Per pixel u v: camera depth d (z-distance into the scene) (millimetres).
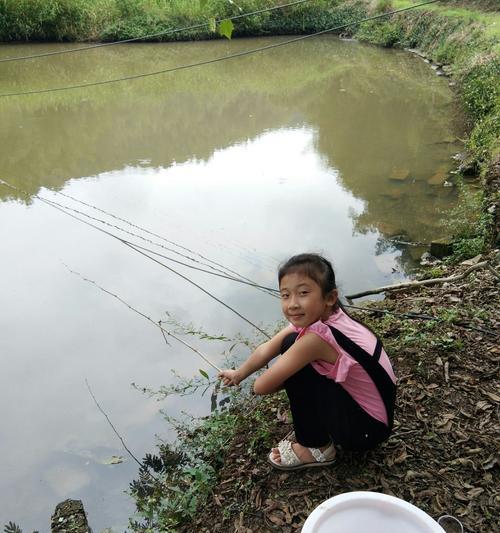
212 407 3076
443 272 4195
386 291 4047
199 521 2123
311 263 1902
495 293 3461
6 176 7070
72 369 3479
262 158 7613
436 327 3072
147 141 8508
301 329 1947
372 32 17953
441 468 2125
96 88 11820
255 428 2592
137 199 6270
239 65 14406
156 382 3328
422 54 15156
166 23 17141
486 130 6973
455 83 11492
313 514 1631
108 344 3719
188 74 13250
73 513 2434
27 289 4414
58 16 16641
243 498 2146
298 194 6316
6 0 16078
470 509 1941
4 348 3695
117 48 16234
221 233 5359
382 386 1945
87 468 2740
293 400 2014
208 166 7344
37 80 12602
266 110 10234
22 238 5289
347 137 8453
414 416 2400
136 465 2736
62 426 3025
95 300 4250
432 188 6340
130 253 4965
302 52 16344
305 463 2152
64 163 7551
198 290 4344
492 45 10945
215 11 17125
